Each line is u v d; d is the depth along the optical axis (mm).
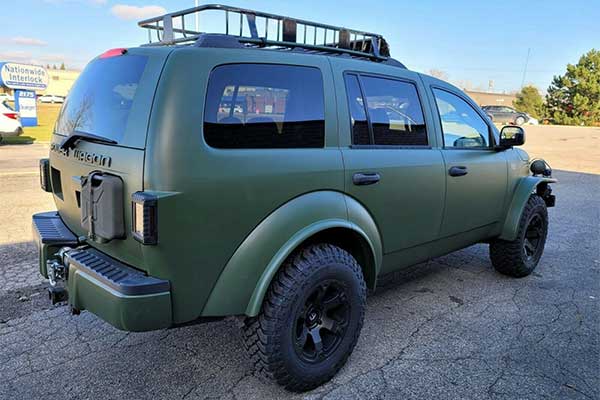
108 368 2812
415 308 3748
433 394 2602
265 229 2357
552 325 3467
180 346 3076
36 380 2676
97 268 2250
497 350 3090
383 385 2682
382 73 3105
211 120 2197
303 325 2580
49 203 7047
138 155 2098
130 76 2320
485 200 3906
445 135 3531
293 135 2514
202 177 2139
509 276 4500
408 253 3340
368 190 2846
